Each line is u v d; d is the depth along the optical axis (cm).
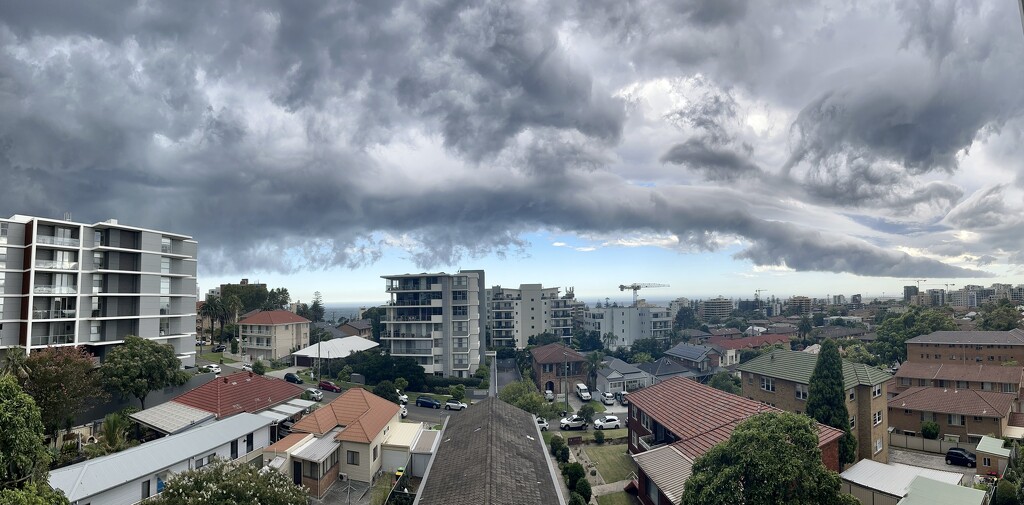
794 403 4472
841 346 10106
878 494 3017
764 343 11250
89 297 5356
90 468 2820
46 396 3616
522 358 9619
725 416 3291
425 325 7988
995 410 4616
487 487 2186
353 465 3484
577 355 8244
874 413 4059
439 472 2691
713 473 2062
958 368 6400
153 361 4625
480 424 3306
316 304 14700
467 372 7944
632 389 7794
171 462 3108
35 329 5000
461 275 8106
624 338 12675
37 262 5025
